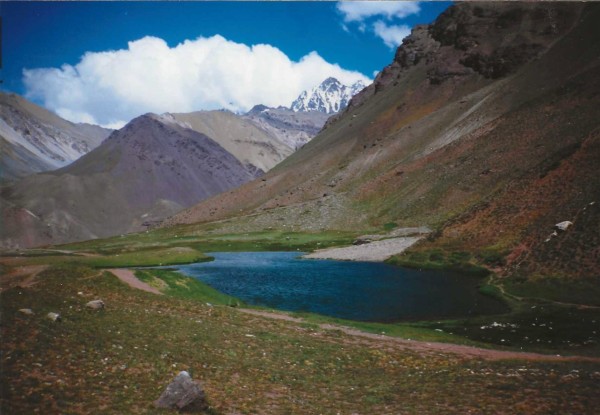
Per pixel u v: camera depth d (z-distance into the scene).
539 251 70.81
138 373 23.09
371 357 32.22
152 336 30.25
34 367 21.14
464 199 148.38
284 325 40.44
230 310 44.72
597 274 60.00
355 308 56.00
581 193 80.50
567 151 94.06
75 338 26.48
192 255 109.00
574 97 156.38
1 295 34.12
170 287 53.50
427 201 159.00
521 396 23.66
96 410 17.97
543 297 59.28
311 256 118.56
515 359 33.16
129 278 52.62
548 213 81.88
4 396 17.77
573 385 25.62
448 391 24.80
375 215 169.62
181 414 18.73
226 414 19.72
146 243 163.00
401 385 26.14
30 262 60.28
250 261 109.44
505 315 51.38
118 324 31.89
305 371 28.03
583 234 67.88
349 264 99.88
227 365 27.11
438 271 84.94
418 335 41.25
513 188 97.38
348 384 26.23
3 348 22.50
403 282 74.56
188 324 35.22
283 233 168.25
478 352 35.69
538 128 154.50
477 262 82.75
